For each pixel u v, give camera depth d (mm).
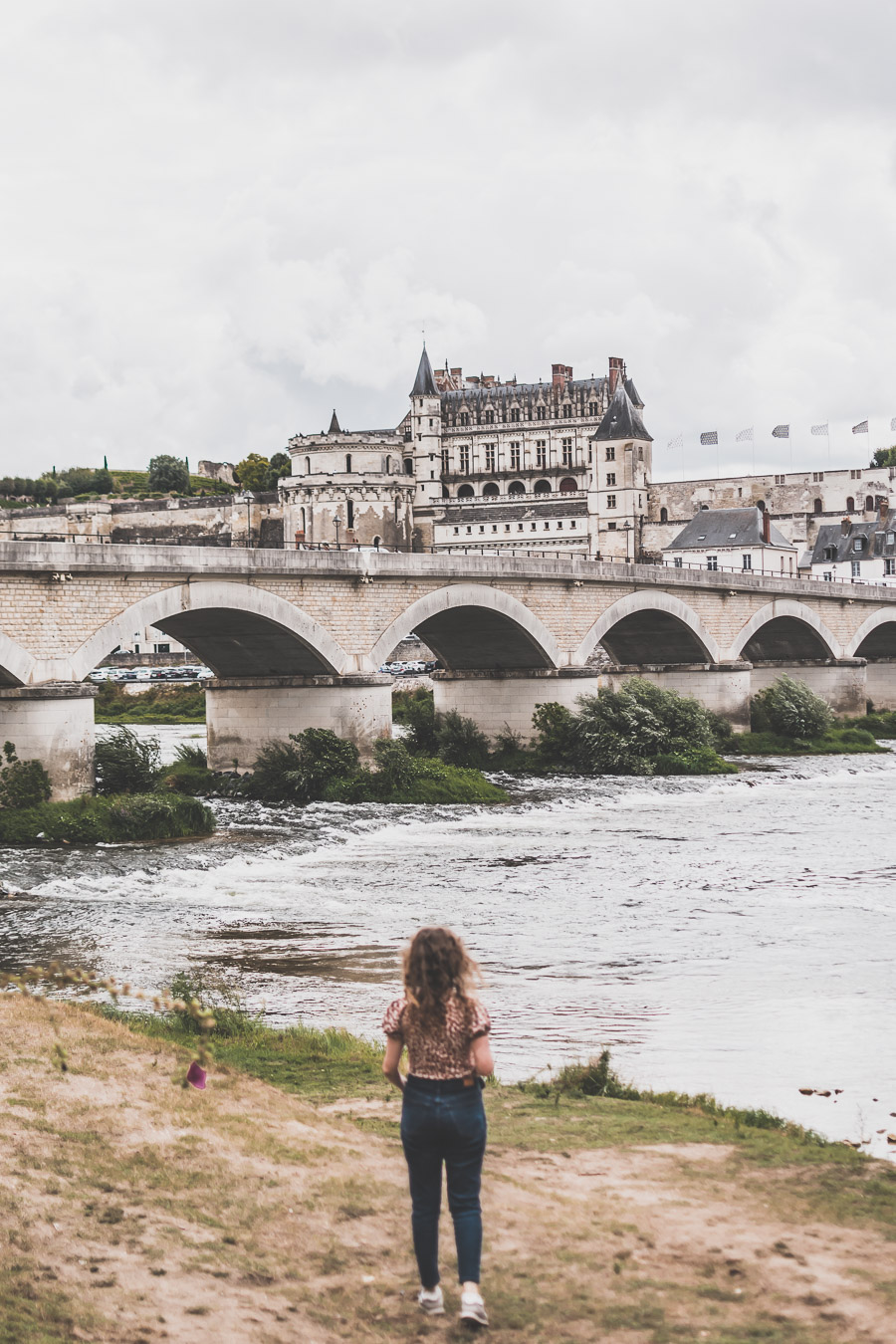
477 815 50562
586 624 68688
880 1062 20250
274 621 51812
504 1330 9250
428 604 58844
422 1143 9570
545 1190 12211
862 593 94188
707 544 131000
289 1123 13992
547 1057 20406
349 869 39281
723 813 51594
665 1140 14195
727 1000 24375
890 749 78188
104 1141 12953
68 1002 22094
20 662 42844
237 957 28156
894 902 34188
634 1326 9266
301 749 54250
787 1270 10258
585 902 34406
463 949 9805
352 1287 9938
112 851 40562
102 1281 9898
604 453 180000
